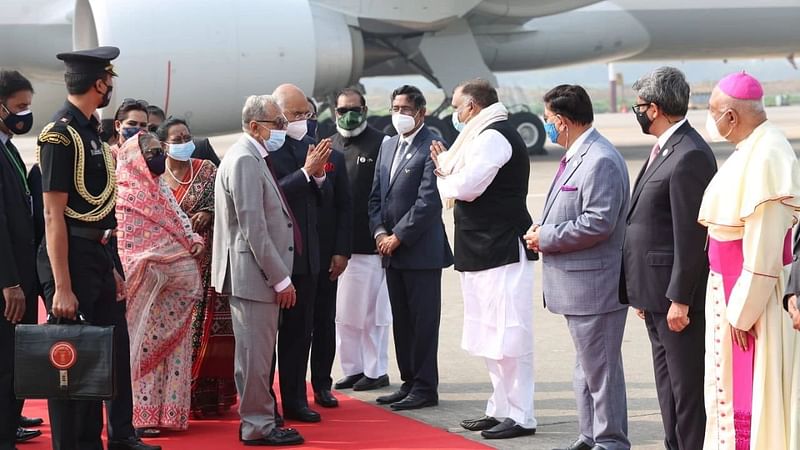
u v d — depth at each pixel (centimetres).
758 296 409
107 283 499
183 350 576
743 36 2256
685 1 2188
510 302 558
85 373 451
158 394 575
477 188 547
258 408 551
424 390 630
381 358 688
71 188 475
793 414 420
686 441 467
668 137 462
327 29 1777
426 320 627
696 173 445
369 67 2045
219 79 1619
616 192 493
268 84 1664
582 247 496
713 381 436
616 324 507
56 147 466
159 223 570
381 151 663
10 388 512
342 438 565
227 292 546
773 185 405
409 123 632
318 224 639
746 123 420
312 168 584
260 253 527
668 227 461
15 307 498
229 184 531
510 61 2194
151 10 1576
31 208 526
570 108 505
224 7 1619
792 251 425
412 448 544
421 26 1905
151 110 739
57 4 1777
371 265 671
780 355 419
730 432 432
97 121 493
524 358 562
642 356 738
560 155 2267
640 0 2183
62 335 451
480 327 574
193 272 575
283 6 1672
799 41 2286
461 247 570
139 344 569
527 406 566
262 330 543
